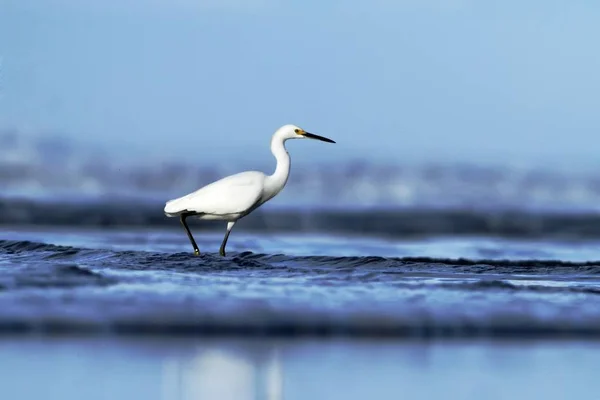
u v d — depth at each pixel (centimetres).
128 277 1642
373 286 1619
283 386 1084
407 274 1831
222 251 2027
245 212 2009
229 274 1730
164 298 1456
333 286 1611
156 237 2662
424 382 1105
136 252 2003
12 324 1293
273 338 1271
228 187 1986
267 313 1388
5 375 1093
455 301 1492
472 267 1986
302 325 1330
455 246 2592
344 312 1403
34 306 1383
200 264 1841
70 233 2780
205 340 1247
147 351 1195
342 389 1076
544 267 2025
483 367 1170
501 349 1249
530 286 1659
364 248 2484
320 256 2056
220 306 1416
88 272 1650
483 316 1402
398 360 1195
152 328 1294
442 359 1194
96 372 1111
